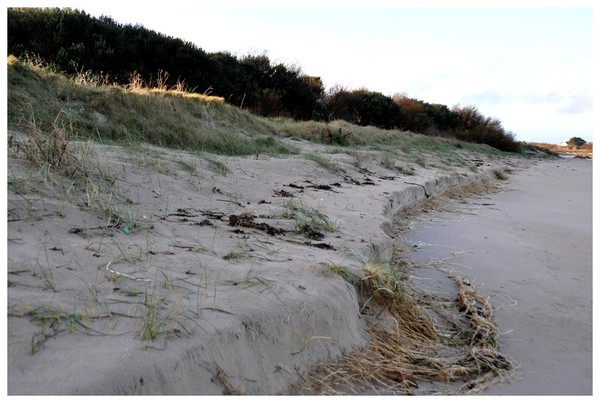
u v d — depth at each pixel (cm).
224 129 1097
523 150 3197
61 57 1293
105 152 598
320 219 516
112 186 482
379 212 618
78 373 216
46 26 1336
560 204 1067
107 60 1379
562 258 611
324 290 338
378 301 384
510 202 1055
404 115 2642
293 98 2047
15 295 263
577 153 4222
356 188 783
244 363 266
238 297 302
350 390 290
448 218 798
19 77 841
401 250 579
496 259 584
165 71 1530
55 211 380
